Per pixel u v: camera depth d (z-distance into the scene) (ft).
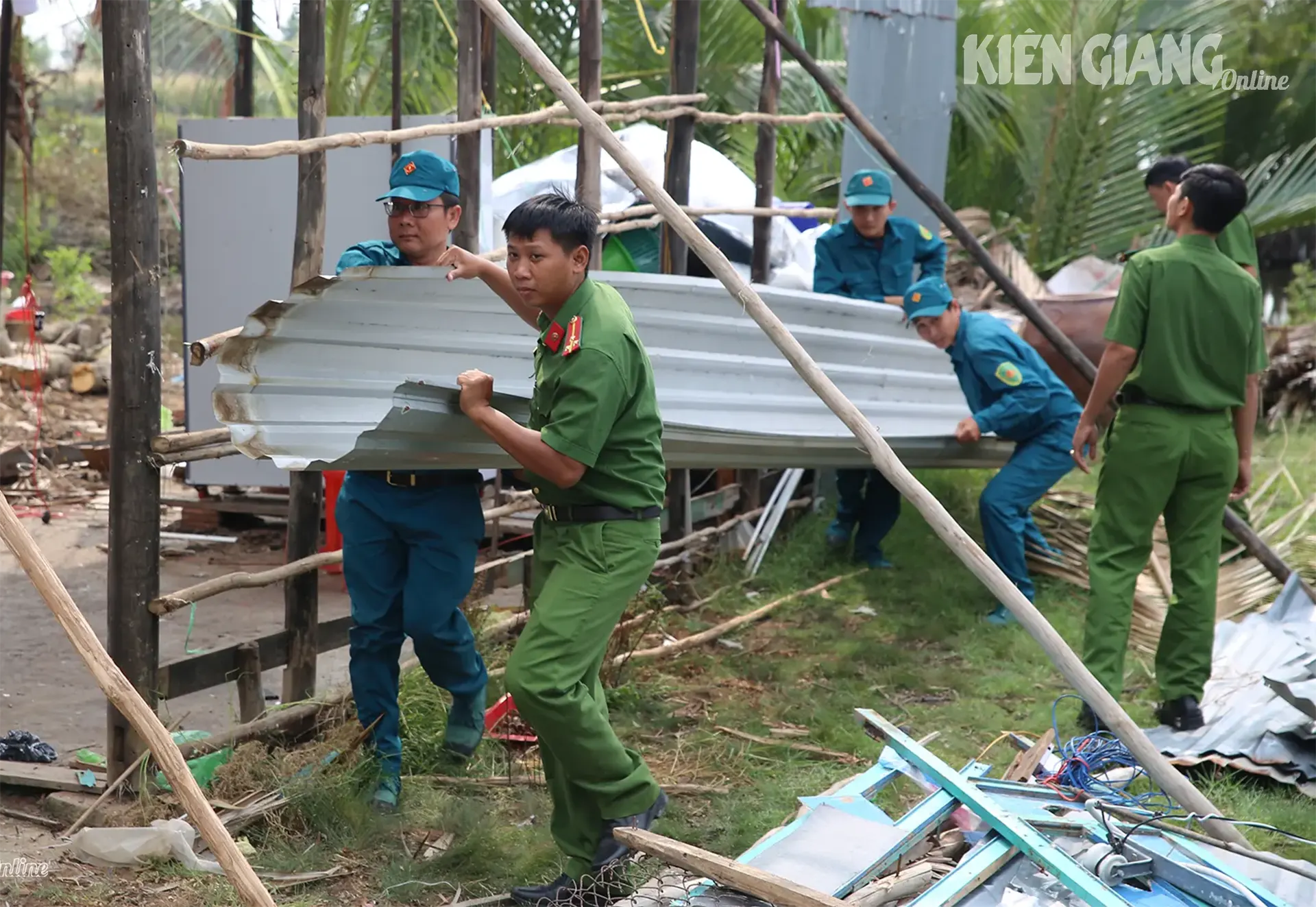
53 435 30.32
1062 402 18.74
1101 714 9.84
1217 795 12.73
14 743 12.74
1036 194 37.60
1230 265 13.82
